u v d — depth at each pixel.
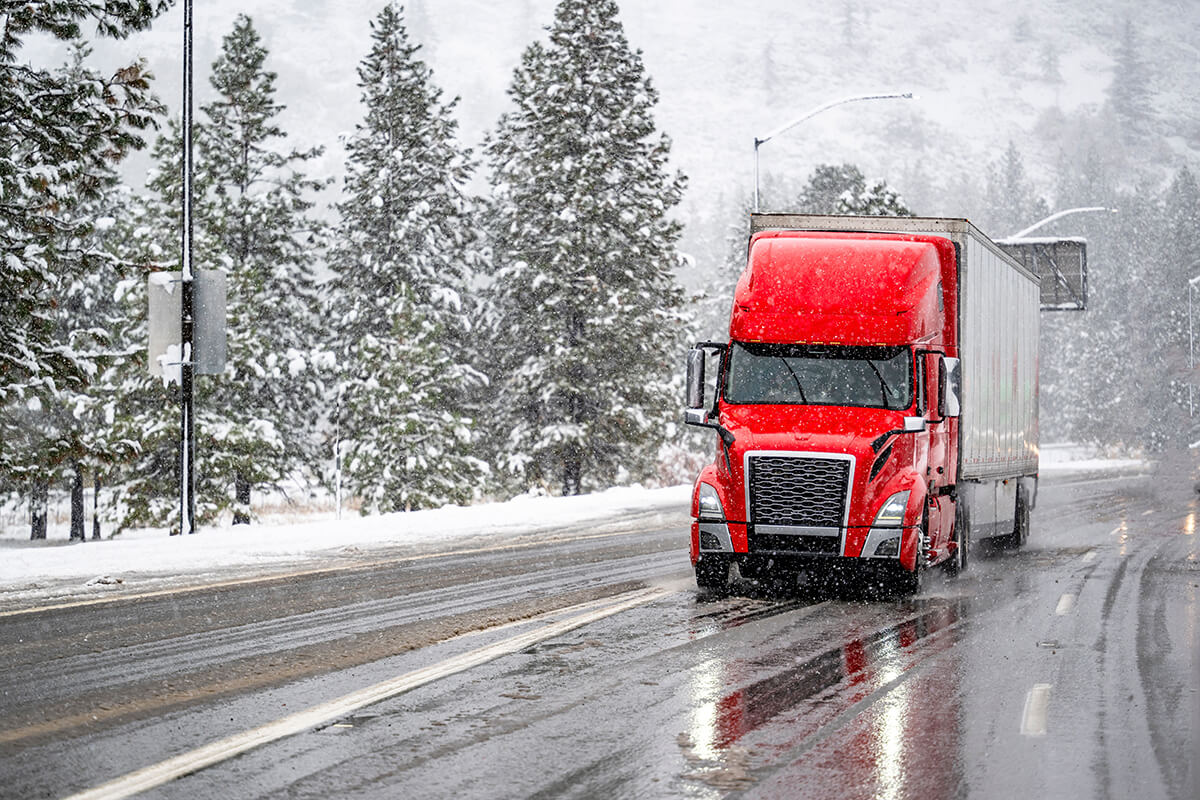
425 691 9.10
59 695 8.91
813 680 9.73
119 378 40.62
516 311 49.56
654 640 11.56
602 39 49.00
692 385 15.78
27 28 28.47
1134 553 21.73
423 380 44.62
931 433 16.34
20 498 46.78
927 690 9.41
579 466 48.03
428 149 49.75
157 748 7.40
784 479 14.98
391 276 48.38
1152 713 8.67
